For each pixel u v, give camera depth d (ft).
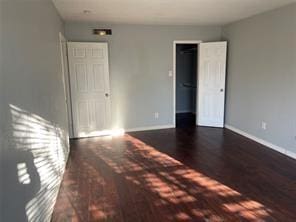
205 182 10.55
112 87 17.98
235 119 18.25
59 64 12.50
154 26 18.17
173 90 19.43
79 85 16.93
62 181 10.78
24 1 6.03
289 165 12.17
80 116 17.30
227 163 12.55
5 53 4.51
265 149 14.51
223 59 18.58
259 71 15.33
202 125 20.27
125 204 8.94
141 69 18.40
